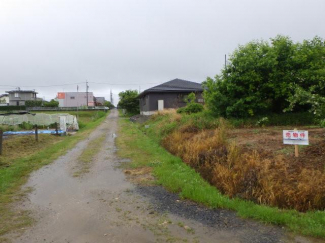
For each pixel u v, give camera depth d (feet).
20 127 67.87
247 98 37.42
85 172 23.82
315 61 37.27
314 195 14.32
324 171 15.92
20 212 14.85
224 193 17.13
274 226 12.66
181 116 46.44
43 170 24.77
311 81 35.42
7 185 19.67
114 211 14.90
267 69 37.17
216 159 21.79
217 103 40.37
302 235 11.75
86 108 185.06
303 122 37.19
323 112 23.17
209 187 17.94
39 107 178.91
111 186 19.62
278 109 40.91
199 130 36.45
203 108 52.42
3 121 69.62
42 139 46.26
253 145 23.57
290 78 36.76
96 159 29.55
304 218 12.81
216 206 15.14
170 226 12.94
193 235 12.00
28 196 17.58
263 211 13.60
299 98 24.56
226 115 40.70
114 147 37.73
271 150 21.25
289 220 12.79
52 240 11.69
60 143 42.93
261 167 17.76
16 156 31.30
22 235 12.17
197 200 16.11
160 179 20.56
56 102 203.10
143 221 13.56
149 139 42.93
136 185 19.72
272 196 14.87
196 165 23.59
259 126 36.81
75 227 12.97
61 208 15.46
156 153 31.14
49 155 31.94
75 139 48.37
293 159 18.54
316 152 19.22
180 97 81.00
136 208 15.31
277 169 17.35
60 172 23.98
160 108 80.38
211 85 41.63
